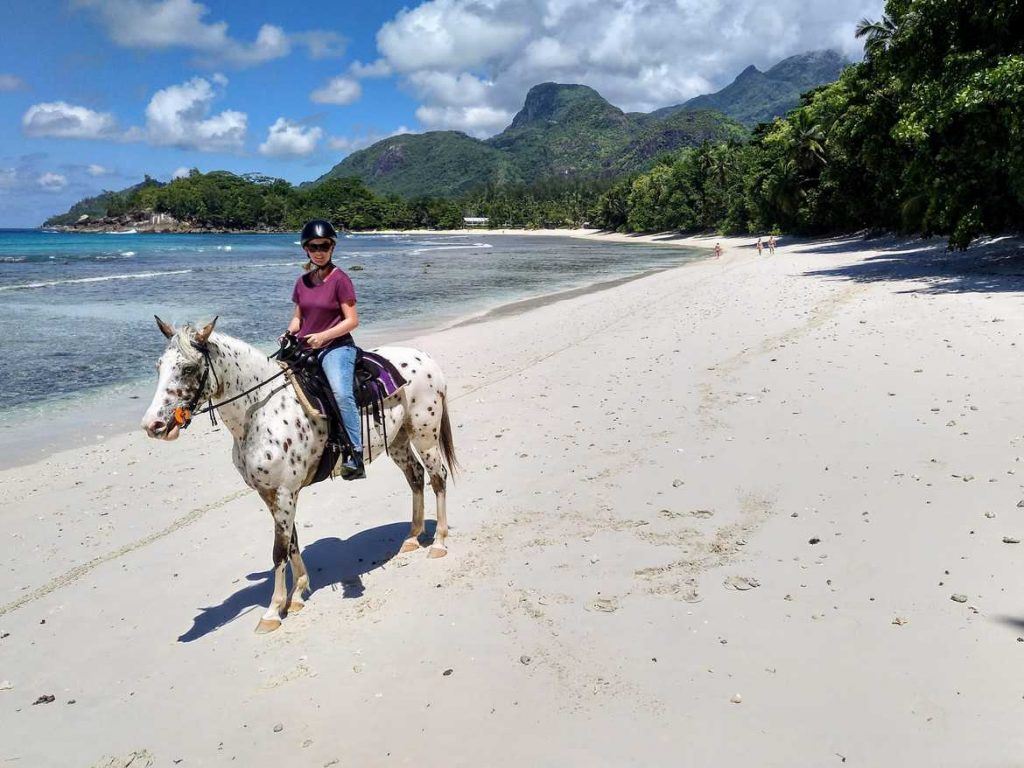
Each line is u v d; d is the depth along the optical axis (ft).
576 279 131.23
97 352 60.44
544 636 16.05
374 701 14.33
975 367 34.55
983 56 65.92
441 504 21.12
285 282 131.23
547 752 12.44
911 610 15.65
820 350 42.24
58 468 31.99
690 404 33.96
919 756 11.60
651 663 14.71
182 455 33.37
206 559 21.80
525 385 41.70
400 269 164.04
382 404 19.08
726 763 11.81
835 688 13.43
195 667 16.11
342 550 21.75
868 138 118.01
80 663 16.66
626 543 20.36
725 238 297.94
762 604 16.55
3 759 13.48
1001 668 13.46
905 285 70.28
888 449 25.35
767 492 22.98
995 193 74.79
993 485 21.26
